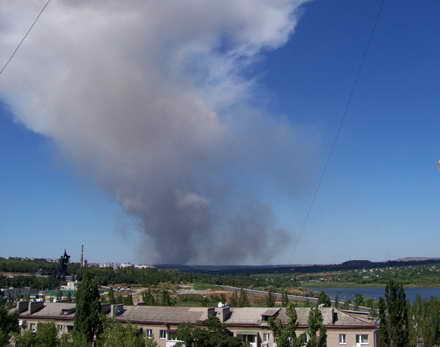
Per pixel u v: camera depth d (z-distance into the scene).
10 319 82.75
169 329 108.19
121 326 72.81
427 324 129.00
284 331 48.06
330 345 99.56
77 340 73.19
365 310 193.00
